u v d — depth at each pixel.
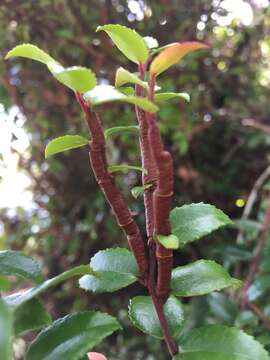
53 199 0.41
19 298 0.09
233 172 0.38
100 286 0.11
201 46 0.08
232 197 0.38
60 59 0.36
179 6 0.37
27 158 0.40
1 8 0.34
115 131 0.11
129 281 0.11
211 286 0.11
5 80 0.36
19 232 0.44
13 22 0.35
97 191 0.39
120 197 0.10
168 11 0.37
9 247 0.44
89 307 0.38
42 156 0.40
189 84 0.38
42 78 0.37
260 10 0.38
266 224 0.26
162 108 0.35
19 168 0.41
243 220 0.28
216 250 0.27
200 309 0.25
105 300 0.37
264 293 0.24
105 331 0.09
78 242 0.40
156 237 0.09
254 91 0.41
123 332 0.36
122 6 0.37
